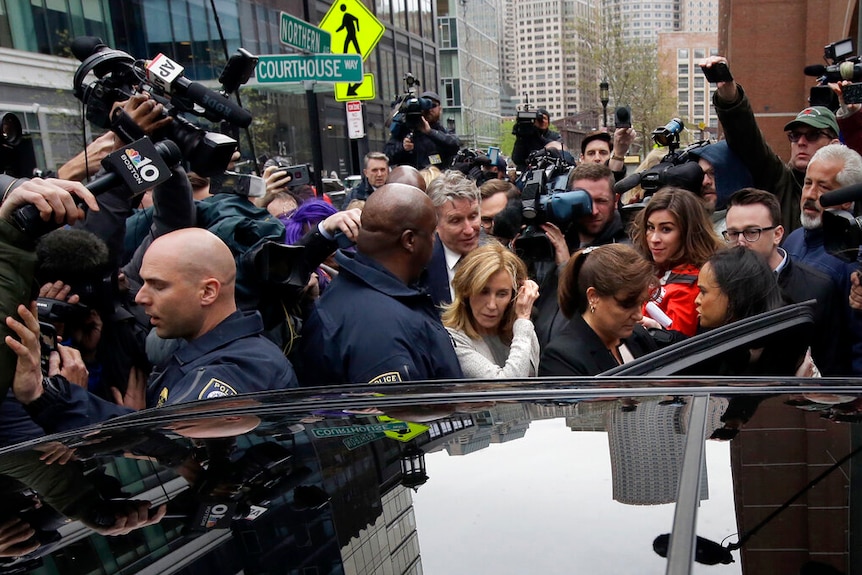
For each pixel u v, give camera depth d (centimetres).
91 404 229
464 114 5459
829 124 408
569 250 390
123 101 260
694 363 188
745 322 203
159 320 220
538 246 335
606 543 97
